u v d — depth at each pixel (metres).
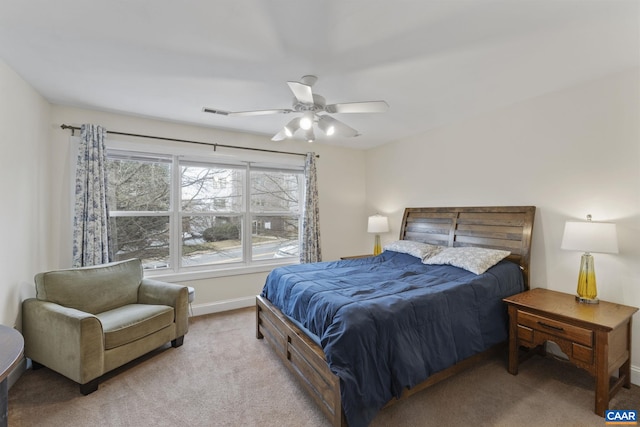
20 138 2.30
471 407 1.90
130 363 2.46
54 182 2.87
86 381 2.01
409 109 3.04
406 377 1.65
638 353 2.13
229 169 3.95
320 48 1.91
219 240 3.88
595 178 2.37
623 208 2.22
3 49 1.92
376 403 1.57
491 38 1.81
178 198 3.59
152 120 3.36
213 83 2.42
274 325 2.54
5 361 1.12
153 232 3.47
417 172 4.00
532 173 2.77
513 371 2.28
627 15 1.59
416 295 2.02
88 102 2.84
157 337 2.55
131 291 2.86
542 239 2.69
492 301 2.36
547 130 2.66
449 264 2.83
